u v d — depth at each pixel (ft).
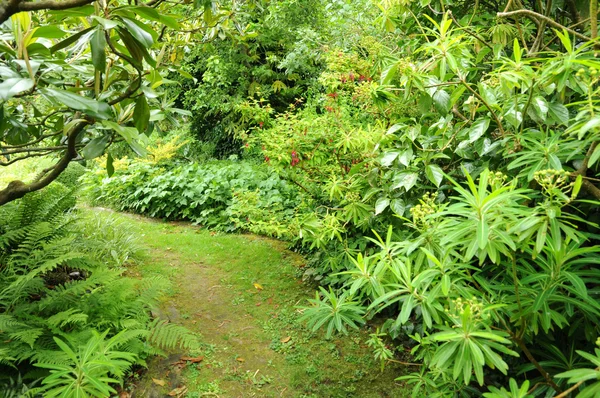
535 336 6.81
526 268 6.18
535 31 9.82
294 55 24.21
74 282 10.00
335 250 11.77
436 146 8.54
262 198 16.92
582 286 5.01
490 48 8.23
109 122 4.16
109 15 3.88
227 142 31.48
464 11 10.54
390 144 9.27
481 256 4.85
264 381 9.20
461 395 7.01
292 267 14.20
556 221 4.65
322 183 12.49
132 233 15.83
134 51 4.19
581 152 6.21
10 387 7.82
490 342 4.93
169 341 9.23
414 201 9.19
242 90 28.89
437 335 4.87
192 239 16.90
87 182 23.95
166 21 4.00
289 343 10.44
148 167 22.99
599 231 7.02
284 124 12.27
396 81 9.64
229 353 10.07
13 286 8.89
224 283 13.33
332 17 20.65
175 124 6.64
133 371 9.13
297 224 11.59
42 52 3.97
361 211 9.73
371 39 11.42
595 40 5.16
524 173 6.09
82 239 13.19
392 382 9.20
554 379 6.34
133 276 13.20
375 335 7.96
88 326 9.14
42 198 11.90
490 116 7.41
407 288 5.81
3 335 8.22
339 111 11.93
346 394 8.92
